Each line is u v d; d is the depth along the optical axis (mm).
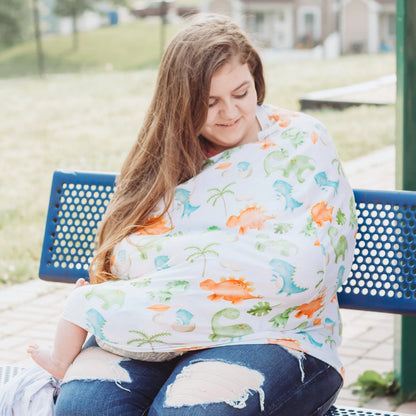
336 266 2127
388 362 3518
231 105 2246
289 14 48031
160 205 2328
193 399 1860
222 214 2227
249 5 47094
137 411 2014
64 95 16406
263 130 2373
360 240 2453
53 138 11195
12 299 4535
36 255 5461
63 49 32688
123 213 2352
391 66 19625
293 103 13258
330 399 2088
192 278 2090
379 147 9133
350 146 9227
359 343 3766
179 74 2223
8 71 26453
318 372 2049
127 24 37031
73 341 2143
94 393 1994
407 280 2410
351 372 3420
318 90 15250
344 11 39719
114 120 12789
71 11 37688
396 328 3119
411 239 2402
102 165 8977
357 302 2455
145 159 2344
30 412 2129
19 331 4035
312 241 2094
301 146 2256
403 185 2855
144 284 2121
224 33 2230
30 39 35562
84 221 2682
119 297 2098
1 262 5215
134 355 2109
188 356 2055
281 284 2041
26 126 12414
